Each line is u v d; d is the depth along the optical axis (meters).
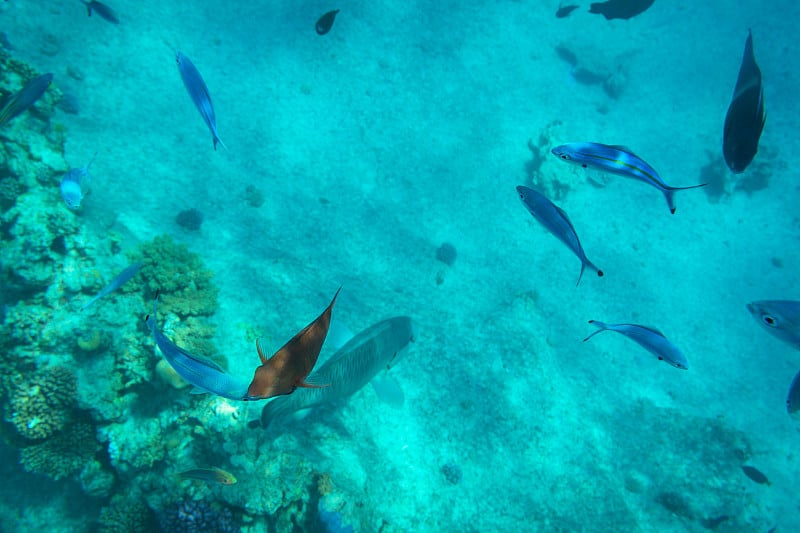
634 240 17.89
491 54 20.31
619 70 22.70
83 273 6.90
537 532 7.25
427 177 15.70
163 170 11.59
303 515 5.66
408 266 12.77
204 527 5.28
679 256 17.92
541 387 9.73
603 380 12.77
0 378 6.11
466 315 11.45
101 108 12.02
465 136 17.34
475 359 9.63
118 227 8.94
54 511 6.45
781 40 24.72
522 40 21.70
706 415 13.43
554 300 14.48
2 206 7.80
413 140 16.41
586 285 15.53
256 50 15.95
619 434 10.98
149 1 15.06
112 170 10.60
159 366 6.00
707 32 25.05
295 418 4.79
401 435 7.72
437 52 19.06
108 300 6.87
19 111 5.74
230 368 6.87
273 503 5.45
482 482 7.68
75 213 8.11
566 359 12.48
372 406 7.80
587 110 21.05
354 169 14.88
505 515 7.34
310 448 6.50
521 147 17.98
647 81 23.39
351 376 4.71
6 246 6.77
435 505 7.04
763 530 9.77
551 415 9.38
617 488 8.92
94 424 6.16
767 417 14.18
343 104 16.22
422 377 8.81
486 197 16.06
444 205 15.23
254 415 6.34
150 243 7.82
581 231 17.30
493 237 15.18
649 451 10.82
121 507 5.86
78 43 12.84
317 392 4.54
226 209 11.59
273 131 14.57
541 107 19.86
